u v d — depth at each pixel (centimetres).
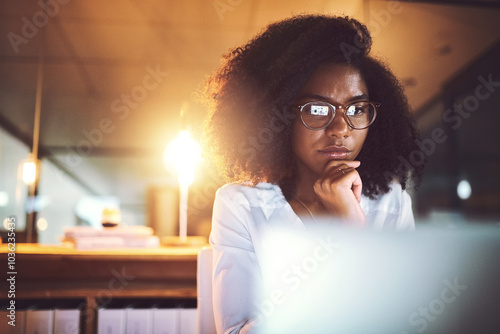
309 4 323
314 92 87
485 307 34
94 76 442
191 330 145
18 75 429
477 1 311
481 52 390
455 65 414
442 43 375
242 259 91
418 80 440
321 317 37
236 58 108
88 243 160
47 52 396
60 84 450
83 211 573
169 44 391
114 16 346
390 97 107
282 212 94
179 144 193
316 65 87
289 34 99
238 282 88
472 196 484
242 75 104
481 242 34
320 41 88
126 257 152
